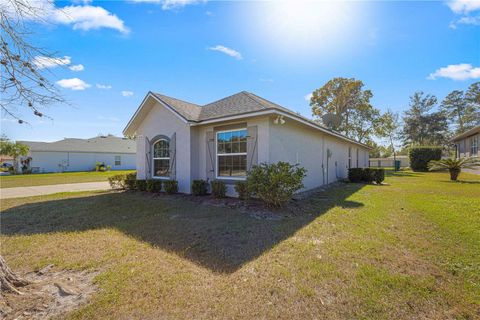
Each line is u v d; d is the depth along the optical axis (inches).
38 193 386.3
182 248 143.4
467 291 93.8
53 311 83.0
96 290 97.5
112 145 1312.7
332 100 1112.8
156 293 94.7
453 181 498.3
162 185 376.2
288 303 87.8
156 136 390.0
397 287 97.0
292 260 123.4
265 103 305.6
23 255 136.0
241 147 302.7
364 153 884.0
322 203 273.0
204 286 99.8
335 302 88.0
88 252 138.8
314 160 416.5
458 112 1504.7
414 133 1539.1
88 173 944.3
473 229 166.7
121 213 236.8
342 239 153.3
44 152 1044.5
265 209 239.8
